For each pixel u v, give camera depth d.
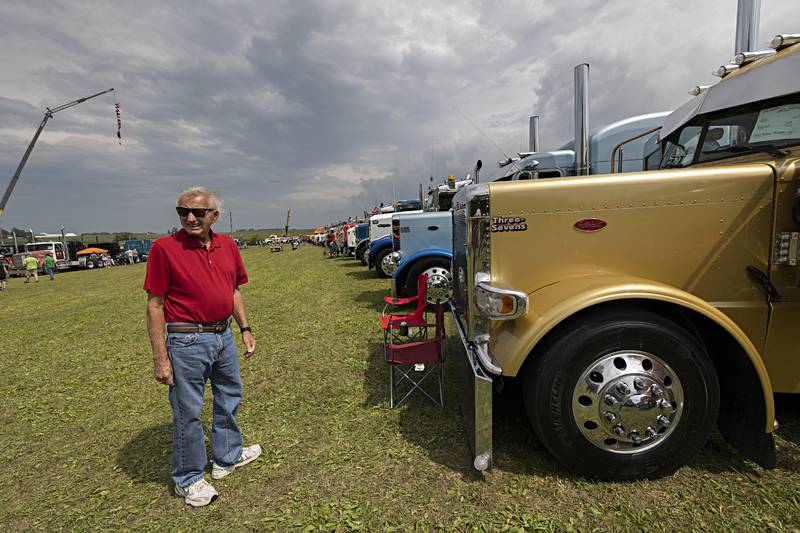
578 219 2.47
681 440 2.22
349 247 19.83
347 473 2.58
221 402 2.59
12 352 6.48
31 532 2.28
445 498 2.27
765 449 2.15
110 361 5.60
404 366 4.41
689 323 2.28
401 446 2.83
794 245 2.23
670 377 2.20
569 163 6.09
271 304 8.90
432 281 6.63
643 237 2.44
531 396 2.30
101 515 2.38
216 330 2.40
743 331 2.38
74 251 36.47
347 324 6.45
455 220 3.54
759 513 2.00
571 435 2.24
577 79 3.72
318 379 4.25
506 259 2.53
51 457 3.11
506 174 6.57
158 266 2.24
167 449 3.14
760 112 2.63
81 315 9.59
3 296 15.53
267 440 3.06
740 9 4.32
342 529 2.11
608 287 2.22
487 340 2.58
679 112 3.44
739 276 2.37
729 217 2.36
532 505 2.16
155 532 2.20
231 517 2.27
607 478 2.28
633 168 5.90
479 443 2.35
